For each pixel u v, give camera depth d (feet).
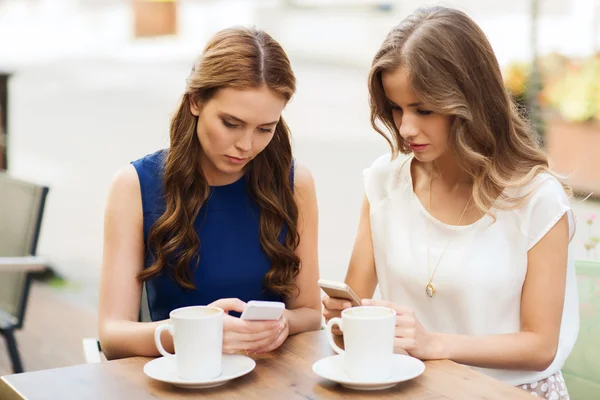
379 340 4.51
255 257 6.26
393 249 6.19
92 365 5.03
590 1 24.73
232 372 4.74
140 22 62.90
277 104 5.51
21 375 4.86
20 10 72.28
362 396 4.48
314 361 5.04
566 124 18.66
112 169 24.30
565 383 6.35
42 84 42.70
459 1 32.40
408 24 5.60
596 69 18.99
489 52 5.65
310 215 6.48
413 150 5.75
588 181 18.31
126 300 6.01
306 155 25.11
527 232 5.80
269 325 5.02
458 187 6.13
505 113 5.75
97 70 48.29
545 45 24.90
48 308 14.61
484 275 5.81
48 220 19.93
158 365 4.88
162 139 6.54
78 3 70.49
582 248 8.82
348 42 49.85
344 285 5.18
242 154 5.61
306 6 52.19
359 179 22.11
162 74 46.01
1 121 16.25
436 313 6.01
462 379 4.72
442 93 5.41
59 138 28.91
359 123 30.58
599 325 6.23
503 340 5.52
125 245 6.09
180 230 6.06
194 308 4.78
